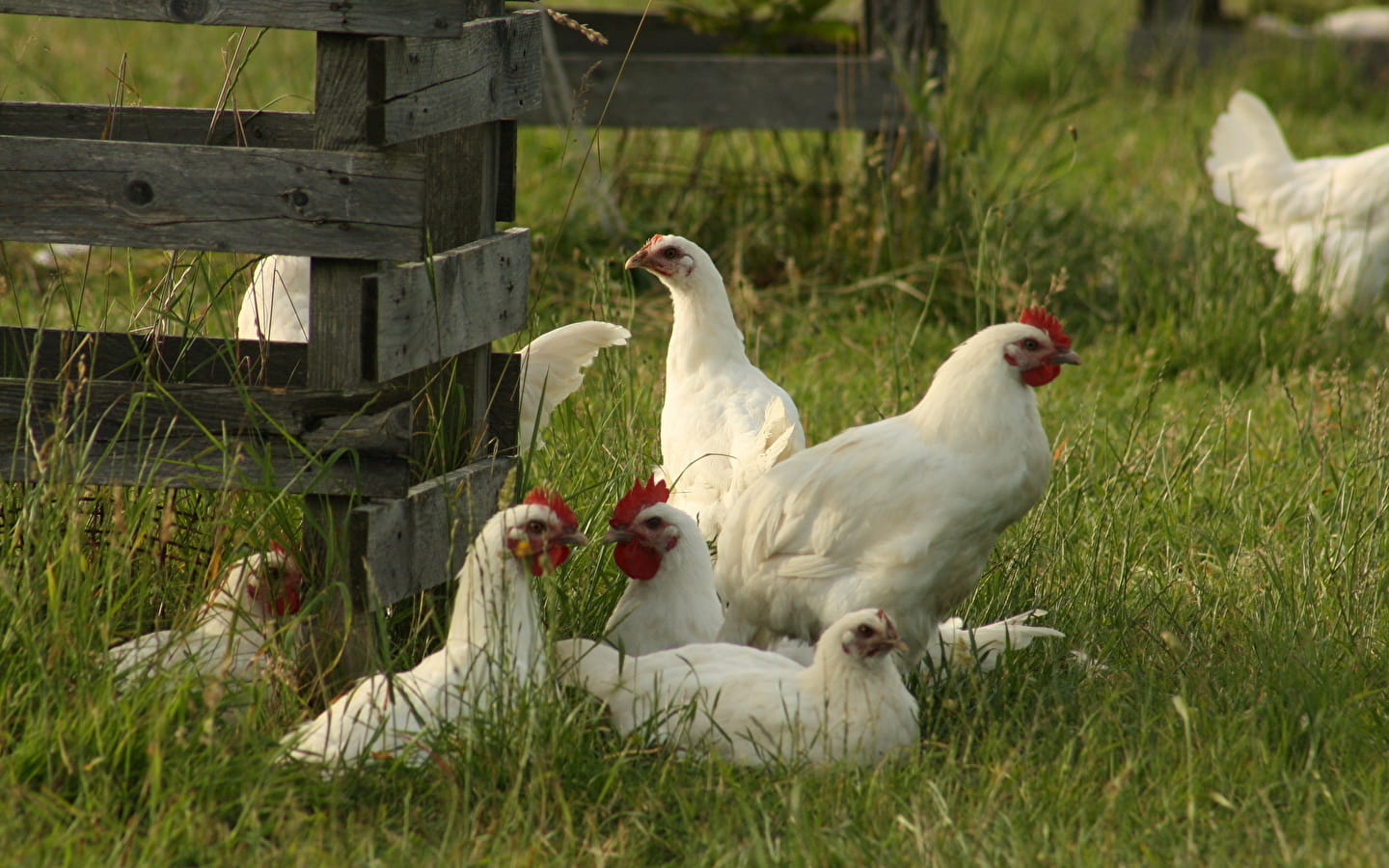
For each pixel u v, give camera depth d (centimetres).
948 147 1719
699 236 1780
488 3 788
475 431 823
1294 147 2648
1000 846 645
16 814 633
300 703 742
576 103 966
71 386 716
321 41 672
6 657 703
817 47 1986
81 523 754
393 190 677
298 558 780
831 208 1781
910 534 805
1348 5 3972
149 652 754
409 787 673
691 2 2147
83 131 864
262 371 799
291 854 615
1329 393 1316
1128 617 939
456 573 795
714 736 746
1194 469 1168
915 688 849
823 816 682
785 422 929
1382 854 630
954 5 3631
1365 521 1073
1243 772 724
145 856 604
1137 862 645
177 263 991
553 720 700
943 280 1666
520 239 826
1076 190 2223
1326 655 862
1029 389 817
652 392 1230
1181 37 3125
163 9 670
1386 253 1661
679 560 853
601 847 651
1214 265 1692
